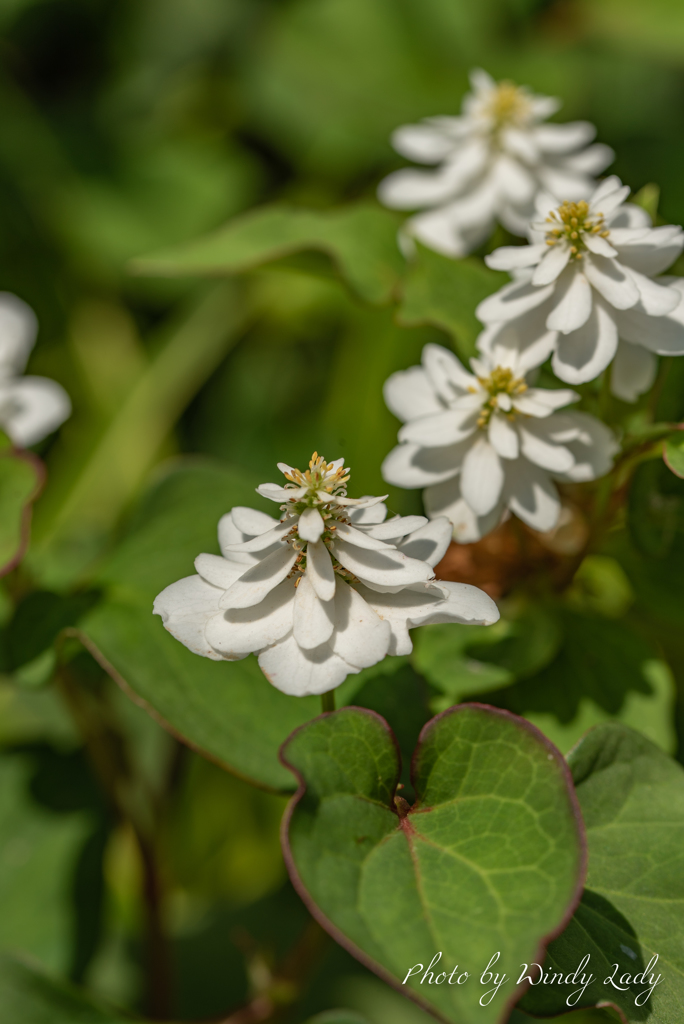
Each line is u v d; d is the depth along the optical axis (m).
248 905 0.41
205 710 0.31
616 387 0.31
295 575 0.28
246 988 0.39
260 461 0.52
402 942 0.26
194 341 0.55
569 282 0.30
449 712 0.28
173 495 0.34
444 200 0.37
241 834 0.43
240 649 0.27
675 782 0.29
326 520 0.28
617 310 0.30
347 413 0.45
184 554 0.33
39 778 0.38
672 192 0.50
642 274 0.30
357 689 0.30
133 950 0.39
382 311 0.43
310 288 0.55
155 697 0.31
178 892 0.43
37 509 0.52
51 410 0.35
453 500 0.31
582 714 0.32
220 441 0.54
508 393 0.30
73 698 0.34
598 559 0.34
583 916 0.28
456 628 0.32
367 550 0.28
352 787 0.27
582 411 0.32
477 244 0.37
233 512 0.28
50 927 0.36
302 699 0.31
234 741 0.30
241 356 0.56
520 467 0.30
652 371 0.31
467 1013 0.25
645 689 0.32
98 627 0.32
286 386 0.55
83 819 0.37
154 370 0.55
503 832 0.27
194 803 0.43
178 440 0.55
